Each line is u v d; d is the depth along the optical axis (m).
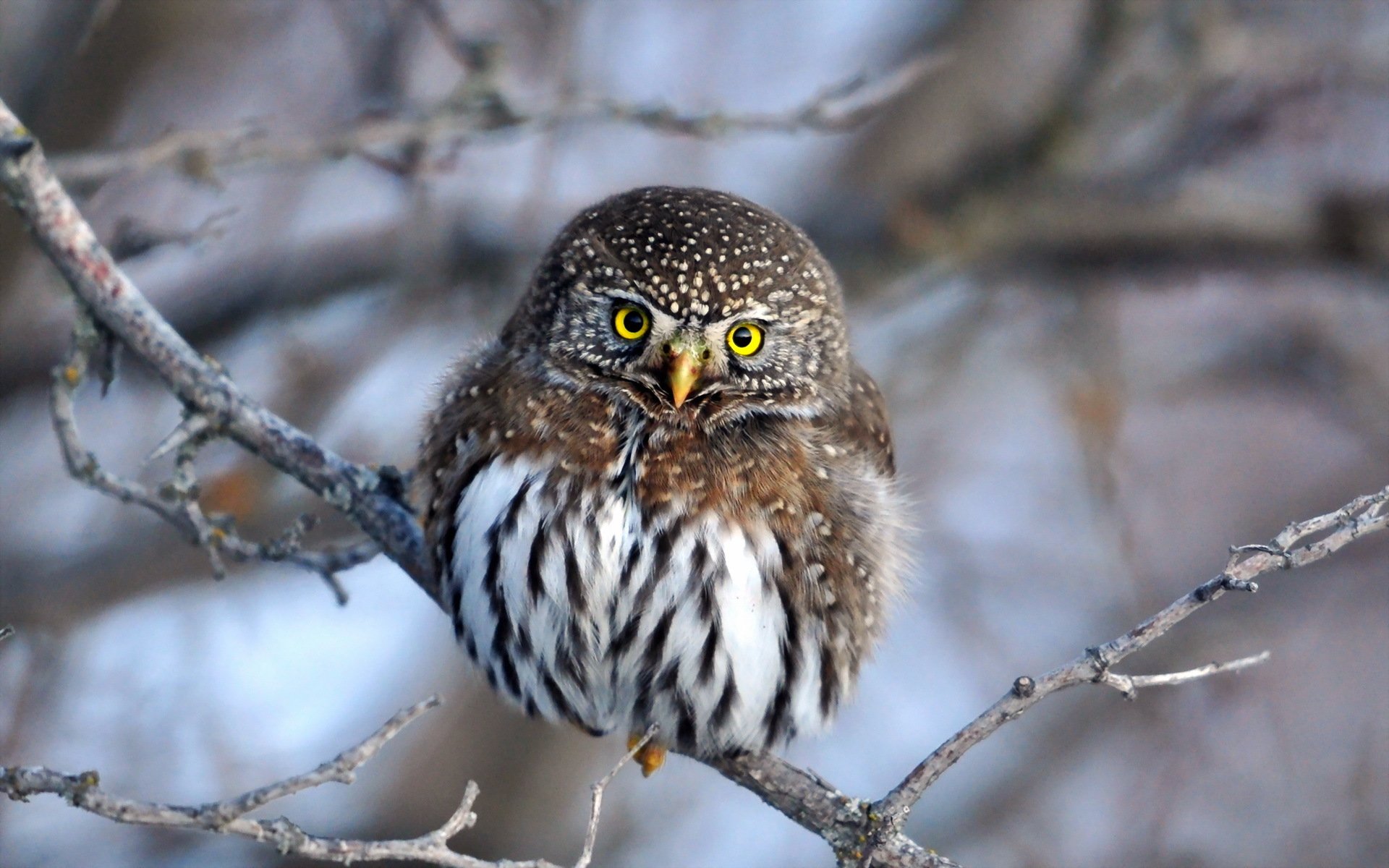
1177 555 15.11
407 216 13.46
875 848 7.56
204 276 14.12
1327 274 15.51
